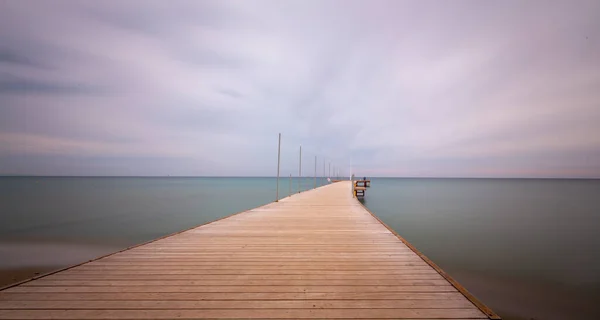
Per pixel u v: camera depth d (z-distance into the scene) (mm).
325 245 4145
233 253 3676
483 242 11703
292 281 2678
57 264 9359
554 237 12906
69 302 2186
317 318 1979
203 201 29641
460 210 22109
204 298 2285
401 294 2381
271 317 1992
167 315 2010
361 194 27438
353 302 2229
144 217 19172
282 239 4547
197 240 4449
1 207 26375
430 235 12922
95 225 16344
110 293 2359
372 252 3756
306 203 10961
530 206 26109
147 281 2639
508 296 6539
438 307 2143
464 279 7629
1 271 8664
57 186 76938
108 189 59062
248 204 26438
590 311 5836
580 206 26438
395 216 18656
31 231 14742
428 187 67938
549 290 6887
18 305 2127
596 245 11492
